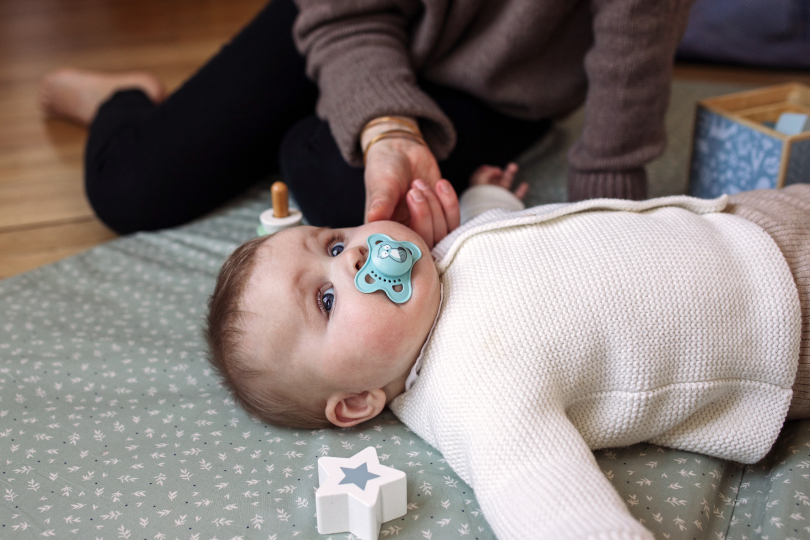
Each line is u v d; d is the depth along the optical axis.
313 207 1.36
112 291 1.32
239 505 0.82
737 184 1.39
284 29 1.55
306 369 0.87
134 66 2.75
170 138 1.49
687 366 0.83
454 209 1.04
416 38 1.34
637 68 1.13
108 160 1.54
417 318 0.85
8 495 0.85
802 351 0.86
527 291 0.84
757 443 0.85
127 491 0.85
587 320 0.83
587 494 0.69
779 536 0.73
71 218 1.72
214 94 1.52
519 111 1.44
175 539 0.78
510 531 0.70
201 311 1.24
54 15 3.58
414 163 1.13
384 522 0.79
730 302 0.84
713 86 2.18
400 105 1.15
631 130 1.19
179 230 1.53
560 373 0.81
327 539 0.77
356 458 0.81
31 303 1.29
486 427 0.77
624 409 0.83
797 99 1.53
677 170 1.65
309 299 0.87
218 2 3.70
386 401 0.95
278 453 0.90
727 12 2.33
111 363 1.10
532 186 1.59
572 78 1.42
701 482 0.83
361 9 1.28
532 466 0.73
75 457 0.91
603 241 0.89
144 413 0.99
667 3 1.09
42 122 2.30
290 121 1.59
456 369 0.82
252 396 0.92
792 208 0.95
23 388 1.05
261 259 0.92
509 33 1.28
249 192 1.69
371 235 0.90
